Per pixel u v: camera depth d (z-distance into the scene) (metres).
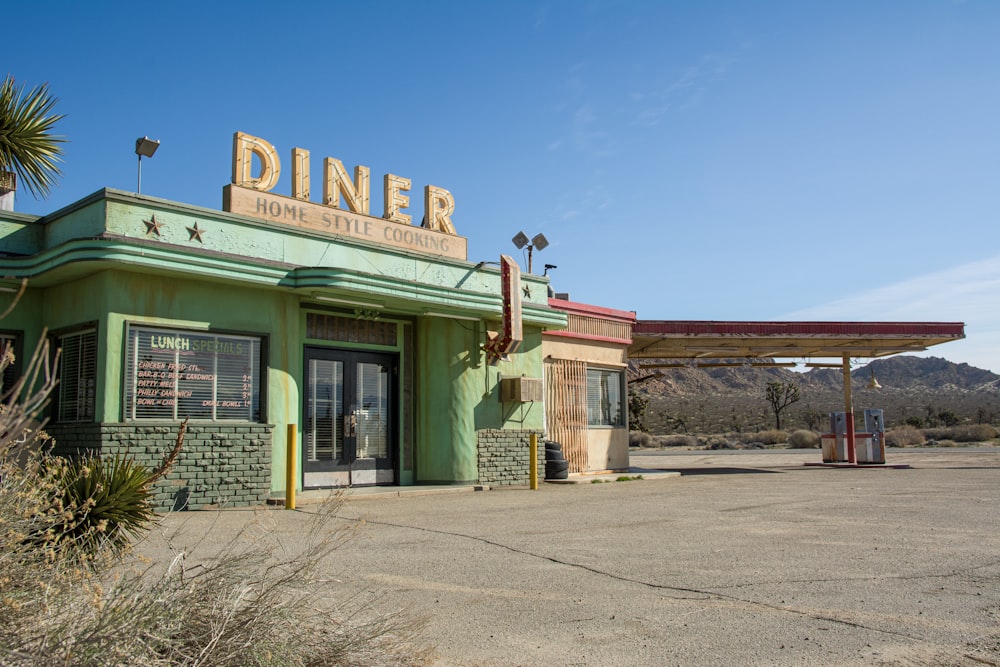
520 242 19.75
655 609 6.13
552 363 19.52
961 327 23.92
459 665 4.86
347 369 15.79
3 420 3.54
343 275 13.66
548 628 5.63
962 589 6.73
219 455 12.68
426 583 6.96
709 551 8.52
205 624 4.01
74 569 4.11
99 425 11.64
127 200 12.02
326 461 15.23
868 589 6.74
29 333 12.93
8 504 3.88
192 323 12.71
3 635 3.39
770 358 26.52
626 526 10.41
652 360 28.66
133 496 6.28
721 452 44.28
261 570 6.26
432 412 16.67
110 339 11.86
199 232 12.71
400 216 16.16
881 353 25.58
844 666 4.82
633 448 56.31
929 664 4.86
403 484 16.44
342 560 7.94
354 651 4.33
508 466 17.19
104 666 3.41
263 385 13.50
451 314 16.30
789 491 15.38
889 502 13.16
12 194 13.80
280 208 14.16
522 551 8.52
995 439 50.25
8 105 11.84
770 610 6.08
